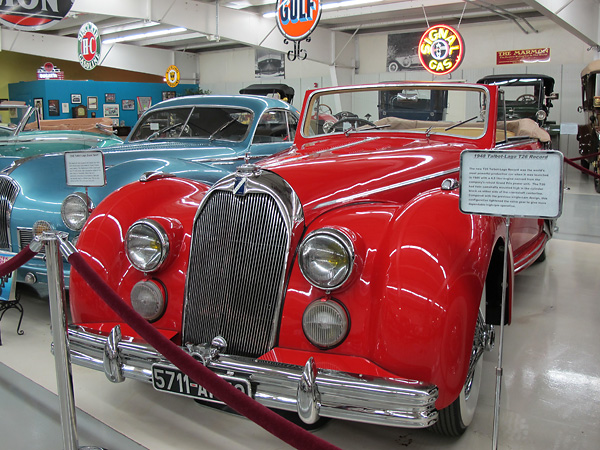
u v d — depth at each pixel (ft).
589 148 36.29
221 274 6.75
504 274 6.08
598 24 37.40
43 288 13.79
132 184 8.48
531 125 14.96
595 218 22.85
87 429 7.38
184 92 64.39
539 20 43.88
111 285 7.50
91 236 7.71
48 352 9.87
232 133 15.03
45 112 53.26
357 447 6.89
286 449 6.92
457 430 6.87
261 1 44.27
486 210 6.04
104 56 59.88
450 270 5.78
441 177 8.49
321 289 6.13
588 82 34.50
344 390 5.45
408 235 6.04
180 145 14.52
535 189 5.76
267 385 5.82
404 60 51.06
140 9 40.91
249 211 6.63
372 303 5.96
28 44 54.70
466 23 47.26
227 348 6.73
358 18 47.91
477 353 6.83
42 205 10.94
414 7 41.65
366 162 8.03
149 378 6.41
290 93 35.76
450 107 10.17
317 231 6.12
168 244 7.16
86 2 38.37
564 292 13.10
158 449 6.89
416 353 5.59
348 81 53.72
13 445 7.07
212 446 6.98
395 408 5.33
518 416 7.62
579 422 7.47
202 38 58.54
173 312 7.11
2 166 15.35
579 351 9.75
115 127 35.88
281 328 6.42
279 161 8.51
